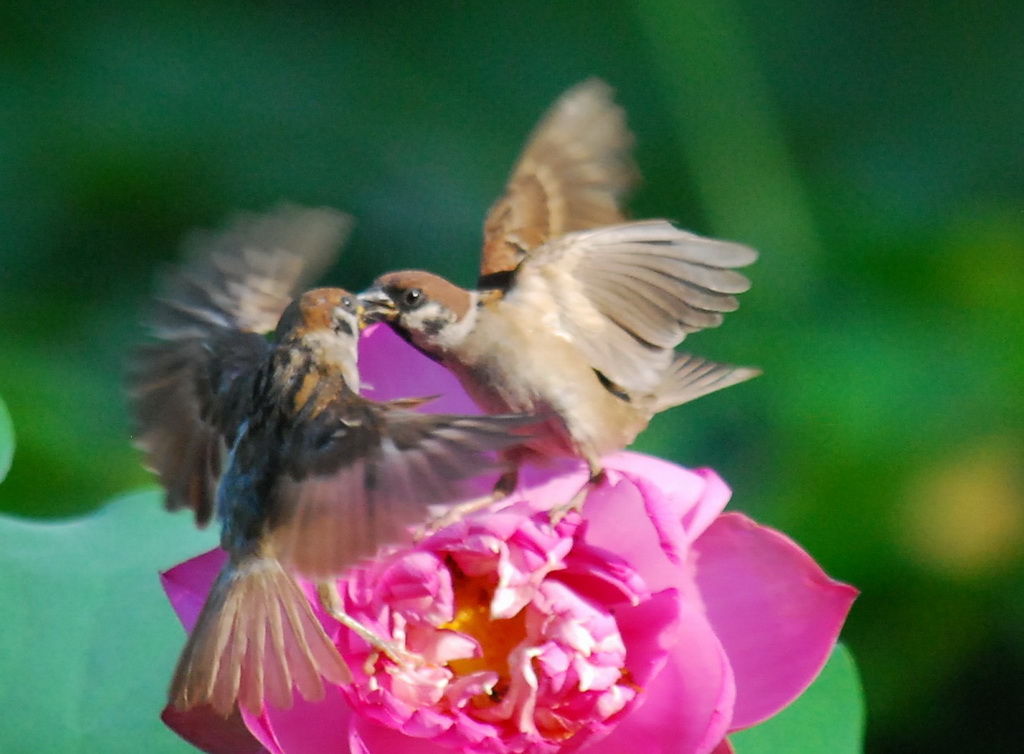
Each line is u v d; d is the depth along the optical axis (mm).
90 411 4805
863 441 4832
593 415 4543
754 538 4512
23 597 4543
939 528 4820
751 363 4867
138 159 5293
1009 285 4867
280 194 5461
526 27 6074
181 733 4461
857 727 4551
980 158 5543
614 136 4559
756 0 6008
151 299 4484
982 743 4809
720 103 4988
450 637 4484
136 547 4562
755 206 4977
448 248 5539
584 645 4477
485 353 4535
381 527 4426
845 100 5852
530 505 4527
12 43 5371
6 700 4523
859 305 4895
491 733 4473
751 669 4500
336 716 4477
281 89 5637
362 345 4547
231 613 4449
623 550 4512
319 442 4445
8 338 4898
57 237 5145
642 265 4531
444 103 5871
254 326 4488
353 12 5902
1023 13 5883
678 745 4477
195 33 5594
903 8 5980
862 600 4820
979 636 4812
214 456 4473
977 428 4836
